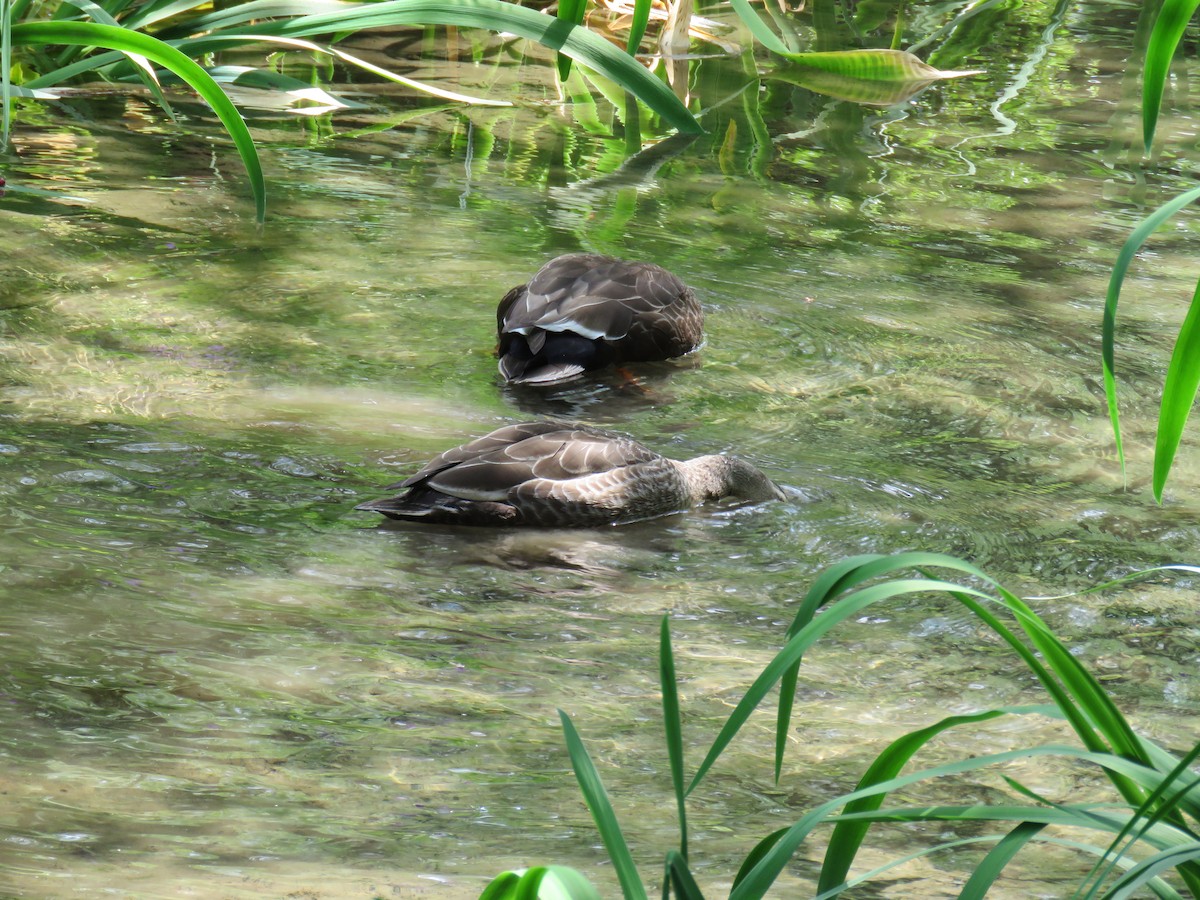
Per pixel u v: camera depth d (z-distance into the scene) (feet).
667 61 84.12
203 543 32.81
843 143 71.77
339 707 26.40
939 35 94.22
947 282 54.24
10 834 21.45
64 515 33.40
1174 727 27.37
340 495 36.06
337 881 20.80
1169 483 39.19
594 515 35.76
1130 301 53.11
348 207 57.93
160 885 20.35
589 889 14.73
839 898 21.34
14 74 69.92
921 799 24.58
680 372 46.26
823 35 91.86
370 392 42.50
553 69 82.28
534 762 24.98
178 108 69.15
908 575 33.45
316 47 68.54
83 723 25.12
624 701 27.35
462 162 64.85
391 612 30.48
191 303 47.62
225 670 27.43
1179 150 73.00
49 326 44.80
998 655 30.07
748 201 62.39
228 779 23.71
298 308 48.08
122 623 28.84
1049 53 91.86
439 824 22.76
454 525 35.29
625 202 61.16
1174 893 16.71
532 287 47.32
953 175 67.51
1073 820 16.17
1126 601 32.55
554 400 43.62
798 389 45.16
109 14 63.16
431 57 82.84
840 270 54.95
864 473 39.40
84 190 57.31
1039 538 35.70
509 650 29.17
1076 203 64.28
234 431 38.91
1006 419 43.16
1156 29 16.51
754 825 23.40
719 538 35.60
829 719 27.17
